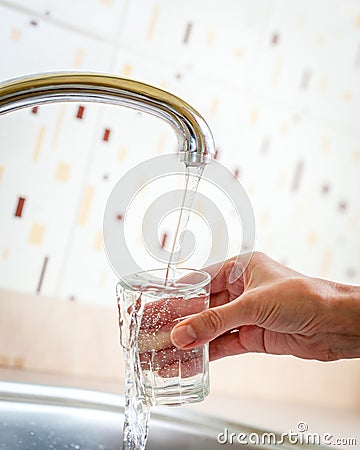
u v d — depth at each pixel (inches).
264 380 59.4
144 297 29.8
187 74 54.1
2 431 41.6
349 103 62.2
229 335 38.4
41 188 49.1
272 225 60.1
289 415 54.0
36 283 50.0
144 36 51.8
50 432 42.8
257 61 56.9
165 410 45.7
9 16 46.4
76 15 48.8
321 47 59.8
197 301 30.5
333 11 59.7
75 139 49.9
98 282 52.4
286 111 59.0
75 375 51.6
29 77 28.9
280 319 33.2
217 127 56.0
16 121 47.5
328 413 58.6
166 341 30.0
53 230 50.1
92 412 44.0
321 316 33.5
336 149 62.2
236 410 51.7
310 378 61.5
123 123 51.7
